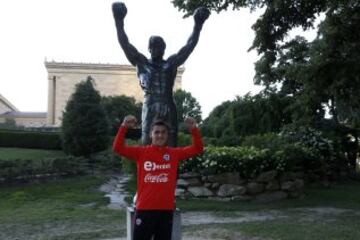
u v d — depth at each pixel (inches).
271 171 614.5
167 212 218.5
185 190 617.3
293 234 390.9
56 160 819.4
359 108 724.7
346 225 437.7
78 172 861.8
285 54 930.1
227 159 606.5
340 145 903.7
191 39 306.8
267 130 1002.7
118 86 3740.2
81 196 636.7
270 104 1002.1
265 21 654.5
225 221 472.4
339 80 632.4
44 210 540.7
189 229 418.3
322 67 641.6
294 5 639.1
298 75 689.6
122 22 297.7
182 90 3105.3
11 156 1143.6
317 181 784.9
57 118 3713.1
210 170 607.2
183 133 770.8
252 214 516.7
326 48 641.6
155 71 297.1
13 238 394.0
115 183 788.0
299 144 781.9
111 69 3737.7
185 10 613.0
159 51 297.9
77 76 3735.2
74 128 1120.2
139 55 299.3
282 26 665.6
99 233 405.7
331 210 546.9
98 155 1039.6
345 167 900.0
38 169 772.0
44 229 431.8
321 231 404.5
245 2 625.9
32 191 677.9
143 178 221.0
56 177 802.2
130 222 271.4
